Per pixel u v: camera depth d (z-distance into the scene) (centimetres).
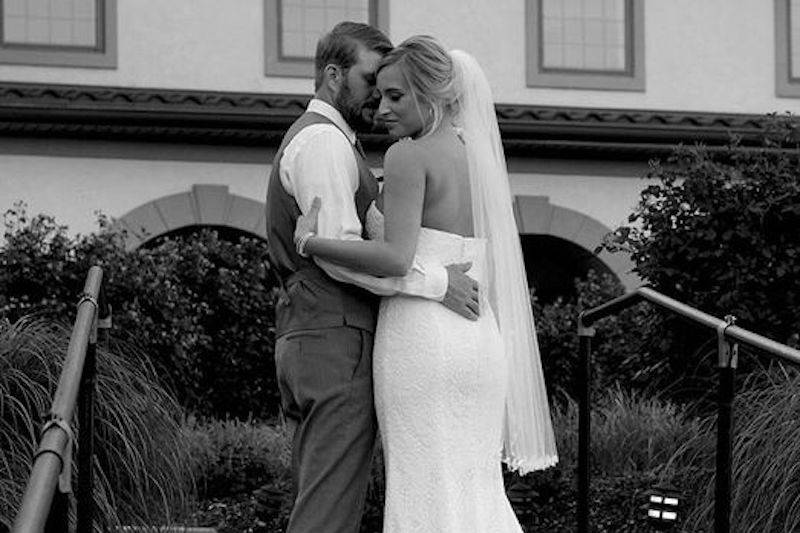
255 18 1956
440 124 538
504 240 547
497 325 549
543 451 561
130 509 723
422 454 518
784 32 2080
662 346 1034
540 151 1984
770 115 1074
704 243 1035
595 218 2005
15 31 1916
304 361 524
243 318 1569
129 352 836
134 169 1906
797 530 763
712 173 1041
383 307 529
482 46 2012
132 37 1931
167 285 1359
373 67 543
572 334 1581
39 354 718
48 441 377
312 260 527
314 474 524
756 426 806
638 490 906
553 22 2034
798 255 1010
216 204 1914
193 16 1944
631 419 1031
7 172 1880
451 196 529
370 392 529
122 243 1398
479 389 526
